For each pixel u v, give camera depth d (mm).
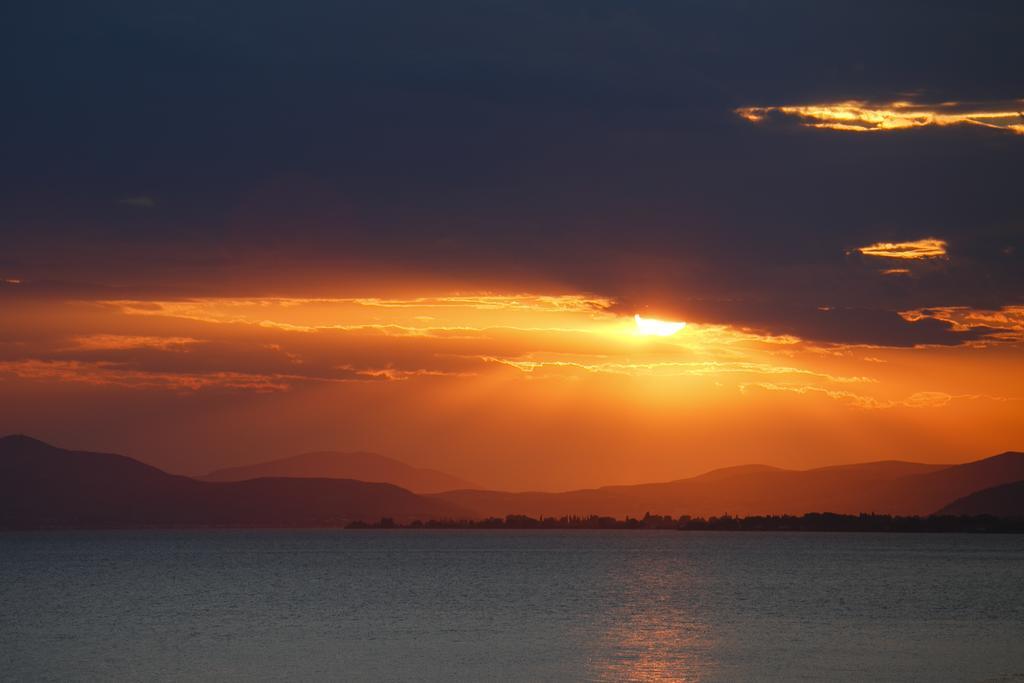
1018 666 137875
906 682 125875
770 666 138125
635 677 130500
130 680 131750
